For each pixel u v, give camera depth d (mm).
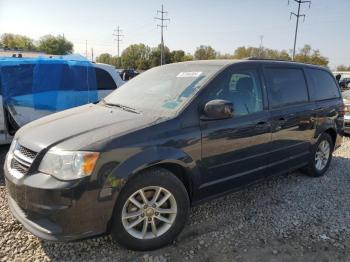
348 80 37625
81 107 4117
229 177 3719
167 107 3424
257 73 4137
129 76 19656
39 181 2727
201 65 4000
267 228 3688
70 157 2705
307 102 4902
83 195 2691
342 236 3566
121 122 3168
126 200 2939
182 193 3230
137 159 2896
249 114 3865
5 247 3170
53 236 2713
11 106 5852
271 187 4938
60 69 6492
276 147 4254
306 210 4168
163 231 3205
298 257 3172
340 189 4941
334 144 5711
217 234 3531
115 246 3242
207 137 3381
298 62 5047
